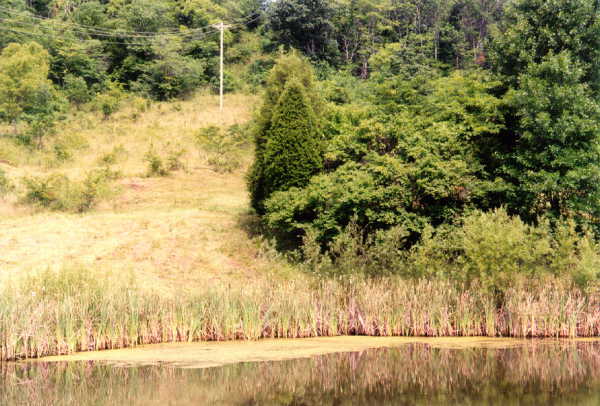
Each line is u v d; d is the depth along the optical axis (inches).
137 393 358.6
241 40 2834.6
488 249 609.9
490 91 887.1
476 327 595.2
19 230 869.8
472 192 771.4
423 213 780.6
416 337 581.0
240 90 2281.0
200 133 1540.4
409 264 680.4
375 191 753.6
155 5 2477.9
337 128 904.3
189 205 1064.8
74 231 879.7
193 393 360.5
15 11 2391.7
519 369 433.4
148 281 724.0
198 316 563.8
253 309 573.3
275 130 861.8
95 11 2472.9
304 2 2476.6
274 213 810.2
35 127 1483.8
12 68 1632.6
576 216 767.7
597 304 602.2
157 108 1958.7
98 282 601.3
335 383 388.5
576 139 781.9
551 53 800.9
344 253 712.4
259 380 396.8
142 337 545.0
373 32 2647.6
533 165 779.4
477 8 2610.7
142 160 1332.4
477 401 342.3
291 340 561.0
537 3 849.5
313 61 2402.8
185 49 2468.0
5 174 1173.1
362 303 608.1
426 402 341.1
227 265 804.6
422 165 761.0
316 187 791.7
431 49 2513.5
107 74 2301.9
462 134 832.9
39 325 483.2
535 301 586.2
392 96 960.3
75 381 389.4
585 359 467.8
